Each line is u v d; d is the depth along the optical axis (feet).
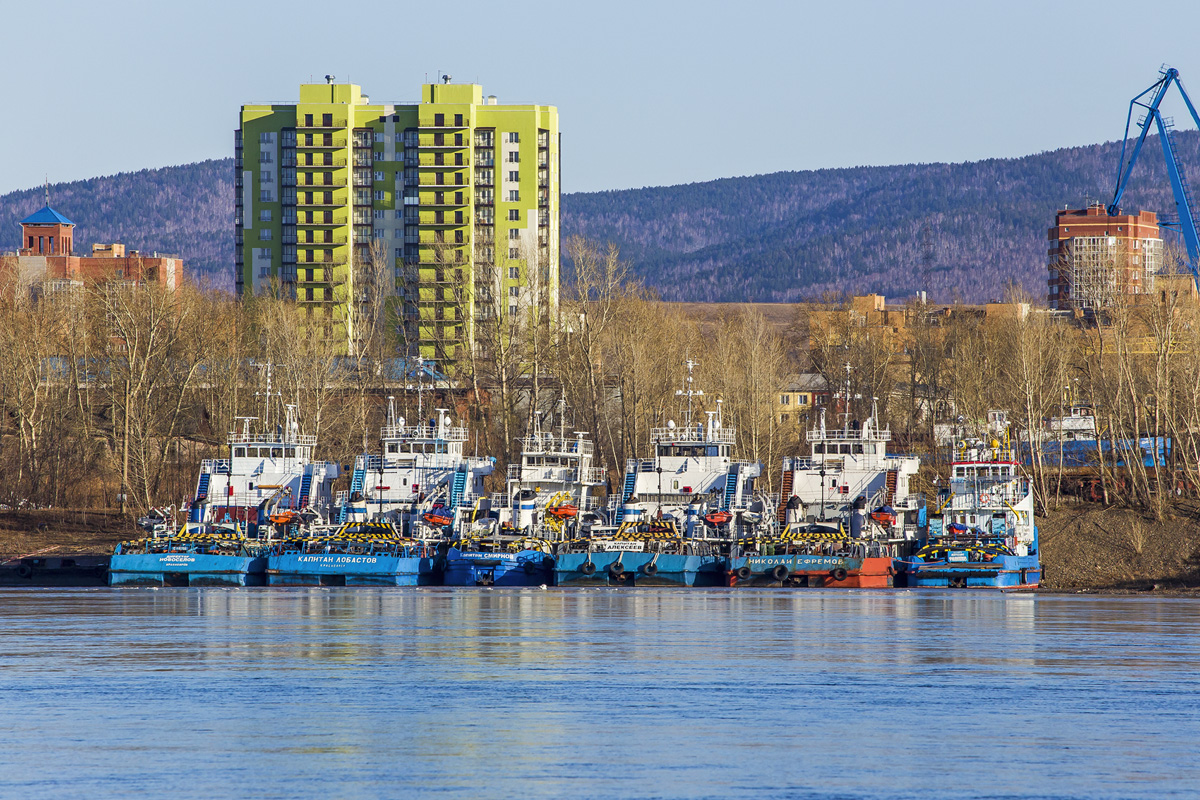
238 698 345.10
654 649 435.53
